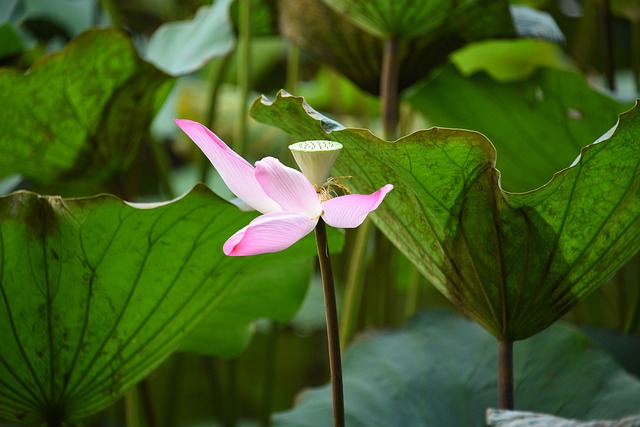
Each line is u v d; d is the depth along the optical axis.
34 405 1.88
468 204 1.70
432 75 2.38
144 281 1.85
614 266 1.77
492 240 1.72
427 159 1.68
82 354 1.87
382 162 1.71
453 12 2.10
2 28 2.58
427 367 2.06
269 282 2.13
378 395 2.03
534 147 2.35
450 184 1.70
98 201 1.79
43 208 1.80
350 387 2.05
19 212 1.79
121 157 2.22
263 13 2.51
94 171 2.22
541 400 1.99
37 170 2.20
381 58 2.27
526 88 2.24
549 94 2.23
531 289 1.74
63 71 2.07
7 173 2.21
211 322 2.17
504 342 1.78
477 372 2.04
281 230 1.54
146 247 1.83
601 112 2.21
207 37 2.65
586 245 1.72
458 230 1.73
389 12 2.08
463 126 2.43
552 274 1.73
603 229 1.72
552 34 2.26
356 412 2.02
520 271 1.73
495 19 2.15
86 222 1.80
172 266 1.86
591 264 1.74
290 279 2.15
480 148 1.65
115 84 2.12
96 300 1.85
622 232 1.73
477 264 1.74
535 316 1.76
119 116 2.17
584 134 2.25
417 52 2.22
